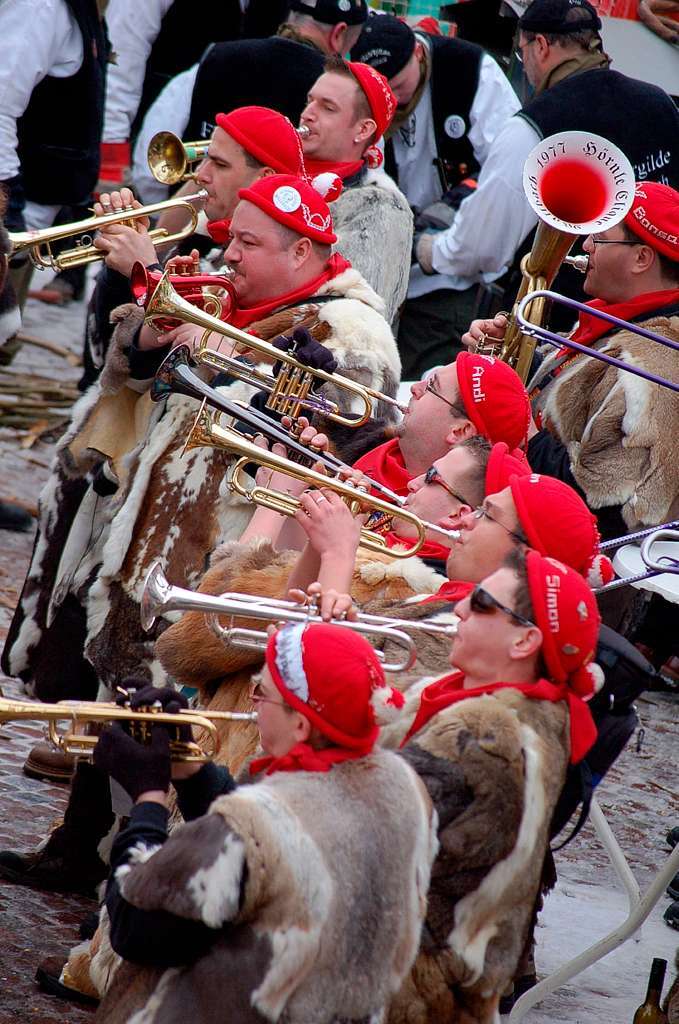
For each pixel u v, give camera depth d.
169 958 8.26
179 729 9.23
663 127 23.39
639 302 15.75
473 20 30.31
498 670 9.45
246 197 15.19
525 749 8.92
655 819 19.44
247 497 12.56
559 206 15.19
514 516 10.71
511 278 24.59
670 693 24.20
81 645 16.27
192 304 14.91
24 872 15.00
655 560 13.51
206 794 9.29
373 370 14.71
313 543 11.45
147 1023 8.26
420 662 10.51
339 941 8.13
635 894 12.81
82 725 9.47
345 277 15.52
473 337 16.64
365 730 8.64
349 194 19.11
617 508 14.78
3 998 12.56
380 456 13.86
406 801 8.51
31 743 18.86
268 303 15.31
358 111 19.03
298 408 13.99
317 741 8.64
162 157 18.06
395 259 19.38
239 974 8.03
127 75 29.45
